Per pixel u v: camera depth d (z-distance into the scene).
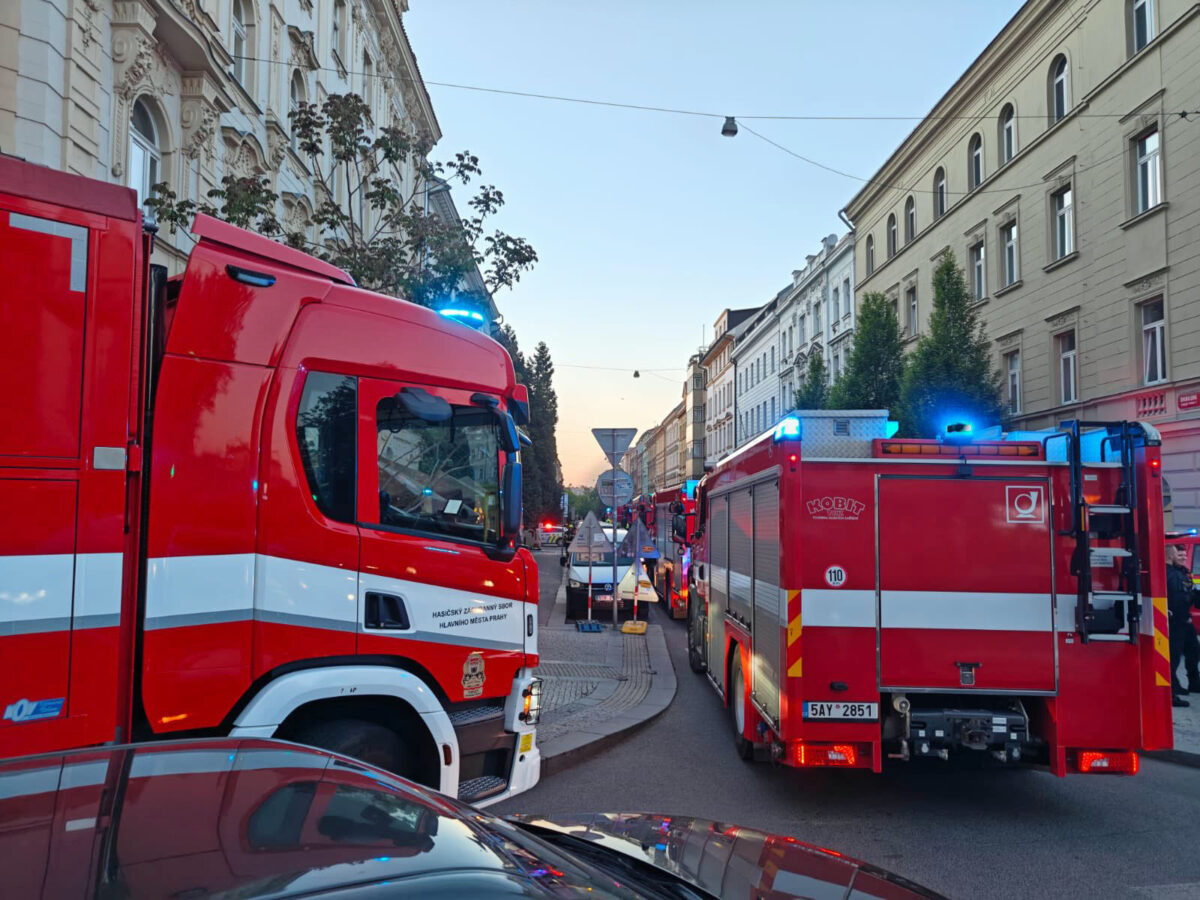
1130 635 5.53
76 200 3.38
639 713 8.94
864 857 5.07
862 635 5.67
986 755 5.96
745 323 62.94
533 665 4.99
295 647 3.86
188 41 12.82
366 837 1.77
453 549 4.54
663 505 21.48
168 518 3.55
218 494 3.70
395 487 4.35
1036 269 23.69
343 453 4.14
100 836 1.67
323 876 1.55
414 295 10.57
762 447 6.57
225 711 3.66
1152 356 19.67
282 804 1.90
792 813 5.94
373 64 25.45
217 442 3.72
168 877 1.51
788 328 49.69
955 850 5.19
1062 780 6.79
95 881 1.49
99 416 3.35
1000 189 25.52
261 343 3.90
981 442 5.84
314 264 4.29
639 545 16.22
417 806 2.06
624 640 14.62
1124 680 5.55
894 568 5.70
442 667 4.40
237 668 3.70
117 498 3.36
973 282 27.39
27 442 3.19
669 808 6.05
